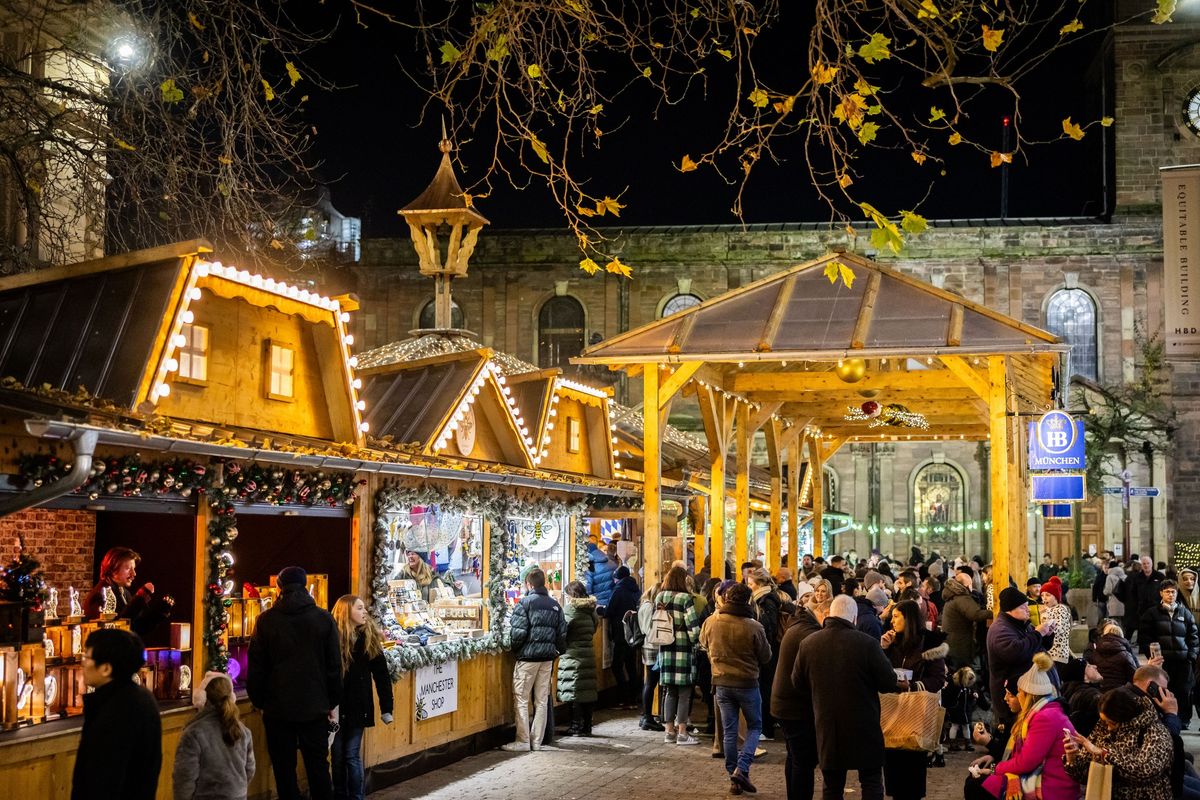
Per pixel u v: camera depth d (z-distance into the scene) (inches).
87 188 497.7
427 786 461.1
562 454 666.2
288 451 387.2
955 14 242.4
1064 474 691.4
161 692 363.9
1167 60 1807.3
